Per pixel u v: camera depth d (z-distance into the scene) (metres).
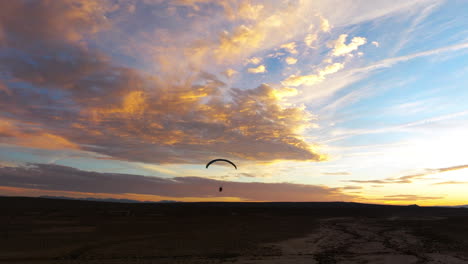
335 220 80.75
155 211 94.62
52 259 25.62
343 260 27.61
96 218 63.84
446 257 29.94
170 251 29.89
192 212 96.25
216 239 38.25
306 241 39.47
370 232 51.91
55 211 78.56
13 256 26.48
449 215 102.88
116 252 28.83
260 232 47.09
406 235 47.38
